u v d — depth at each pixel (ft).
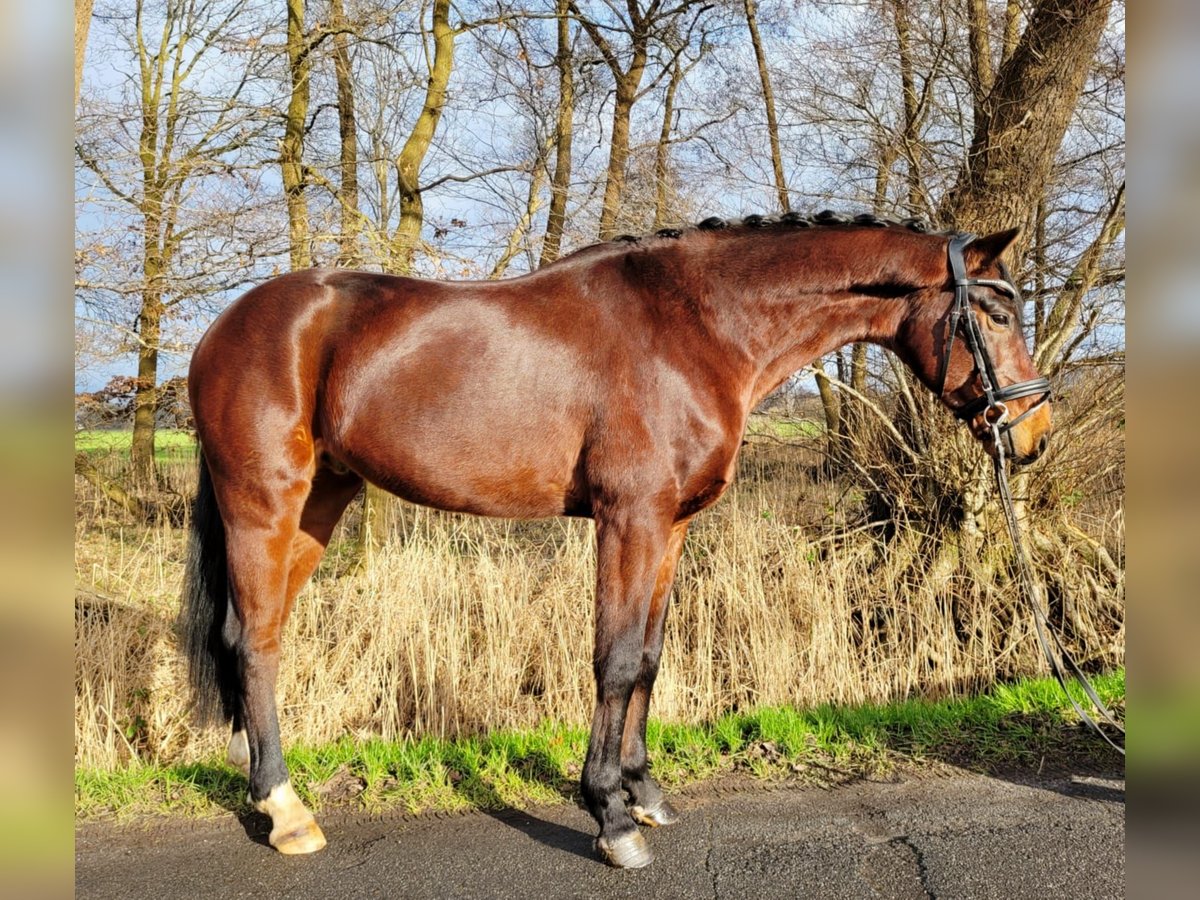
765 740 12.50
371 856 9.21
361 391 9.54
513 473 9.47
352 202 24.13
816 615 15.87
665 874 8.63
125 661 13.93
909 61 18.34
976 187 17.35
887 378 18.28
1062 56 16.38
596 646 9.14
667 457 9.15
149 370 25.11
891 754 12.04
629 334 9.37
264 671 9.54
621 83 31.78
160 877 8.80
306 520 10.85
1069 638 17.20
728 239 9.93
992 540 17.46
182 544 18.17
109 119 19.97
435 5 22.94
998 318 9.54
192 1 30.09
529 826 9.97
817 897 8.07
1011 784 10.87
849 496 20.39
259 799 9.43
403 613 14.84
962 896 8.02
